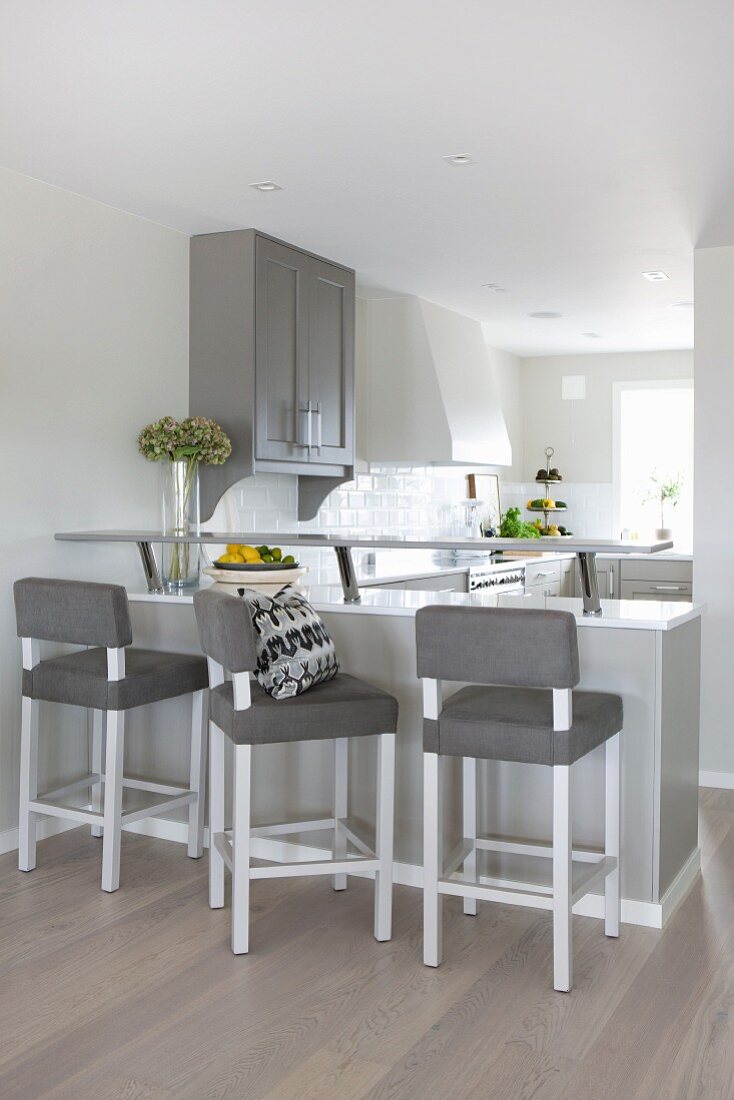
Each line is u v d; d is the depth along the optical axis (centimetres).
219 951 291
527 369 809
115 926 308
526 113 308
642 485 815
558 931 266
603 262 497
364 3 241
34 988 268
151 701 343
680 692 329
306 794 357
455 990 268
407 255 481
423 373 580
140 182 375
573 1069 230
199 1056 235
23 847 354
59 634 338
